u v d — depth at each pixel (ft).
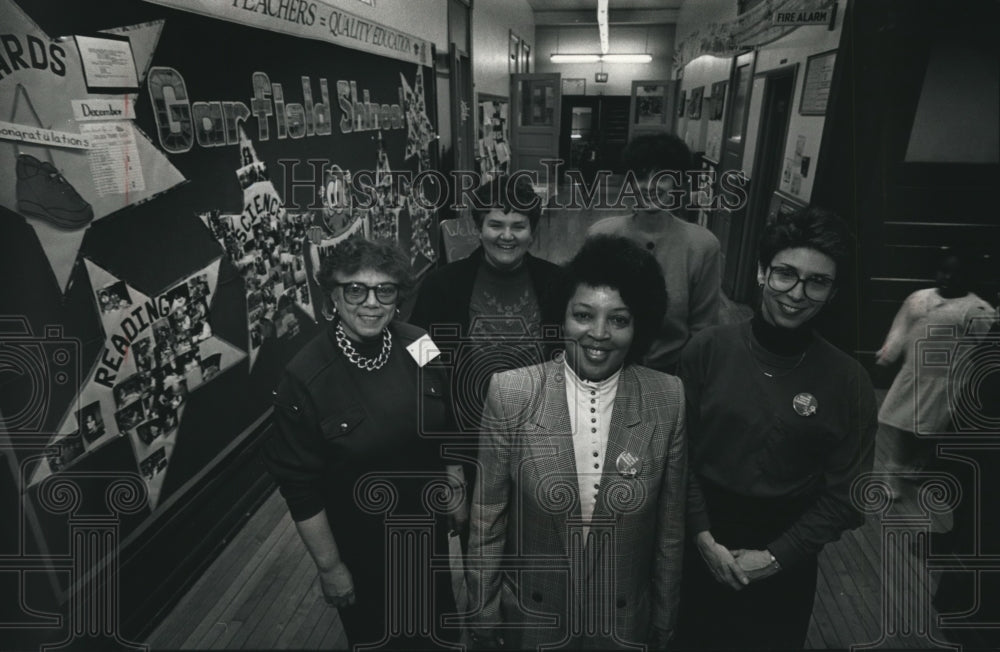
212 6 8.20
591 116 52.26
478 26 26.78
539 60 49.85
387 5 15.64
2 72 5.24
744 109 22.04
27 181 5.51
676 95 44.09
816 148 14.53
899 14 12.84
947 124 13.61
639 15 44.39
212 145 8.27
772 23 14.39
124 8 6.61
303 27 10.95
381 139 15.28
